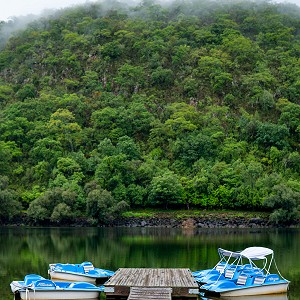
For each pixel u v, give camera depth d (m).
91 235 80.12
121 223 101.06
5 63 175.12
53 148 122.38
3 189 105.25
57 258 52.56
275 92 147.38
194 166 116.56
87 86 153.88
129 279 36.84
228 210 107.62
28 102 141.12
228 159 120.94
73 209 101.75
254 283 36.25
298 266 48.03
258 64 157.62
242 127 130.88
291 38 182.25
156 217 102.06
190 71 154.75
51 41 178.25
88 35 176.25
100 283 40.22
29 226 100.69
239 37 169.75
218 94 147.25
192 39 176.25
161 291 33.44
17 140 129.50
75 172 112.38
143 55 164.00
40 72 164.62
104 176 109.69
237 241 69.19
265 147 126.88
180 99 145.75
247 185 106.94
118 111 136.00
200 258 52.53
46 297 33.84
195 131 127.69
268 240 70.69
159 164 118.81
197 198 107.81
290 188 104.94
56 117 132.62
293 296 35.62
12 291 35.72
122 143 121.19
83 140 128.75
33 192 109.00
